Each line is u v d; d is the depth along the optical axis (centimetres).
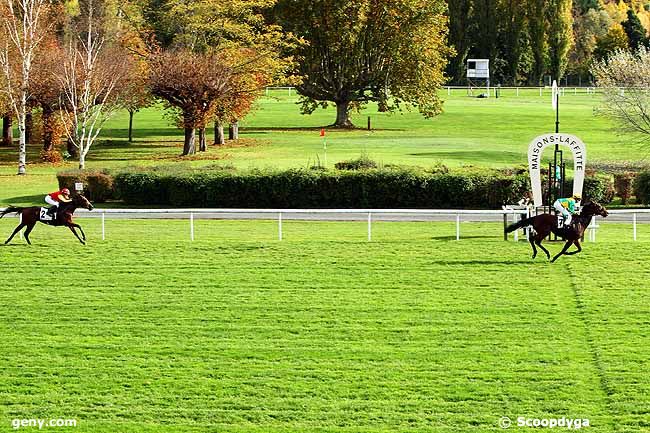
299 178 3791
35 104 5416
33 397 1998
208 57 5503
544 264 2777
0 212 3041
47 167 5119
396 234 3172
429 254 2884
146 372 2112
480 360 2155
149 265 2820
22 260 2869
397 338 2286
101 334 2330
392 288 2611
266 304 2509
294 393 2005
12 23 5325
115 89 5322
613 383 2023
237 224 3406
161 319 2420
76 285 2666
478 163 4888
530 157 3028
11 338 2306
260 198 3819
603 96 5688
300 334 2319
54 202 3027
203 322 2397
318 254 2898
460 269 2744
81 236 3158
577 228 2786
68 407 1953
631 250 2894
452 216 3541
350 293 2580
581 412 1911
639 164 4834
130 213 3278
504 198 3706
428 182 3741
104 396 2002
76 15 6725
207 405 1956
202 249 2959
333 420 1888
